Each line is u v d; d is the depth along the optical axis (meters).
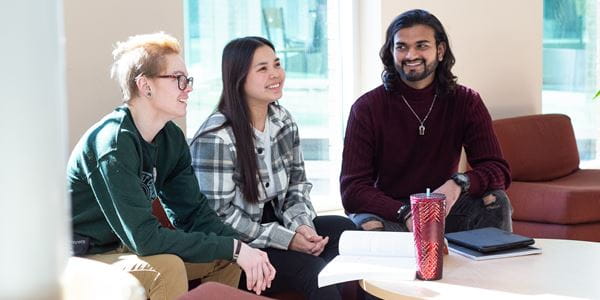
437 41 3.05
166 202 2.50
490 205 3.04
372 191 2.96
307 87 3.92
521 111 4.44
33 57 0.36
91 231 2.19
